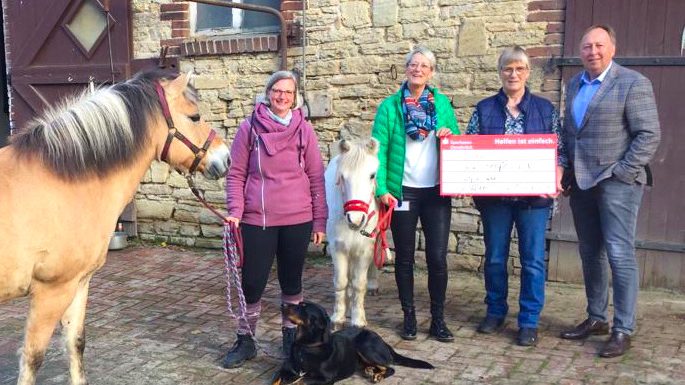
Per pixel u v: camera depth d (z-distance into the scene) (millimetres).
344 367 3469
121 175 3094
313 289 5410
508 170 3908
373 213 3967
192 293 5312
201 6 6719
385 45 5844
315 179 3783
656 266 5094
